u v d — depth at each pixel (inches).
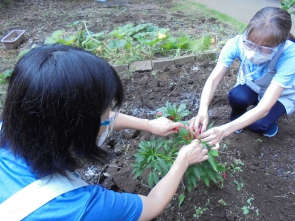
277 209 77.7
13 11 217.8
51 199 40.8
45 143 39.3
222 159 90.1
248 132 100.3
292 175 86.7
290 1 114.8
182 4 220.2
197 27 176.9
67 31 181.8
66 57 38.4
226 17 189.0
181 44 145.1
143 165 70.9
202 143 65.1
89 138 41.3
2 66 146.1
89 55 40.5
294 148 95.7
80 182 45.6
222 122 105.5
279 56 78.6
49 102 36.8
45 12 215.0
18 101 37.8
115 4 227.3
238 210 77.2
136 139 100.5
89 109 38.9
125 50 147.9
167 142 70.0
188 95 119.6
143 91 123.0
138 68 135.0
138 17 197.9
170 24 183.9
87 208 42.0
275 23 69.8
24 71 37.8
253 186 83.2
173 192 54.5
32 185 40.8
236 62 137.9
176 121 74.8
